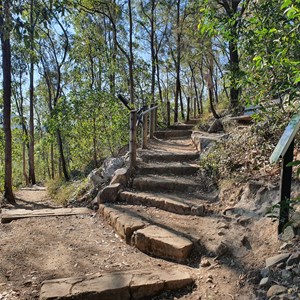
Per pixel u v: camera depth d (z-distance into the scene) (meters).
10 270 2.67
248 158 4.05
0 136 9.78
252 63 3.46
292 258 2.22
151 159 5.52
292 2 2.19
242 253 2.60
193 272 2.54
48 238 3.43
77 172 9.76
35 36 2.74
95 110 8.38
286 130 2.38
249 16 4.00
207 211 3.54
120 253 3.00
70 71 11.92
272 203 2.99
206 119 9.74
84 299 2.18
